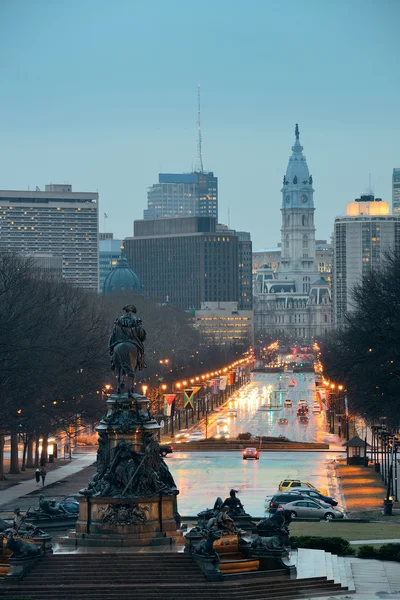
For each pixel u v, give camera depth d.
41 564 179.62
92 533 190.88
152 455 194.62
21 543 179.62
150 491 193.25
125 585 174.38
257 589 177.25
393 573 197.00
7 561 183.38
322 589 182.00
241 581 178.88
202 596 172.12
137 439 193.75
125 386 199.38
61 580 176.25
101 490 192.25
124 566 179.12
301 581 182.62
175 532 192.62
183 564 180.12
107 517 190.12
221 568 181.88
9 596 164.25
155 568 179.12
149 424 195.62
